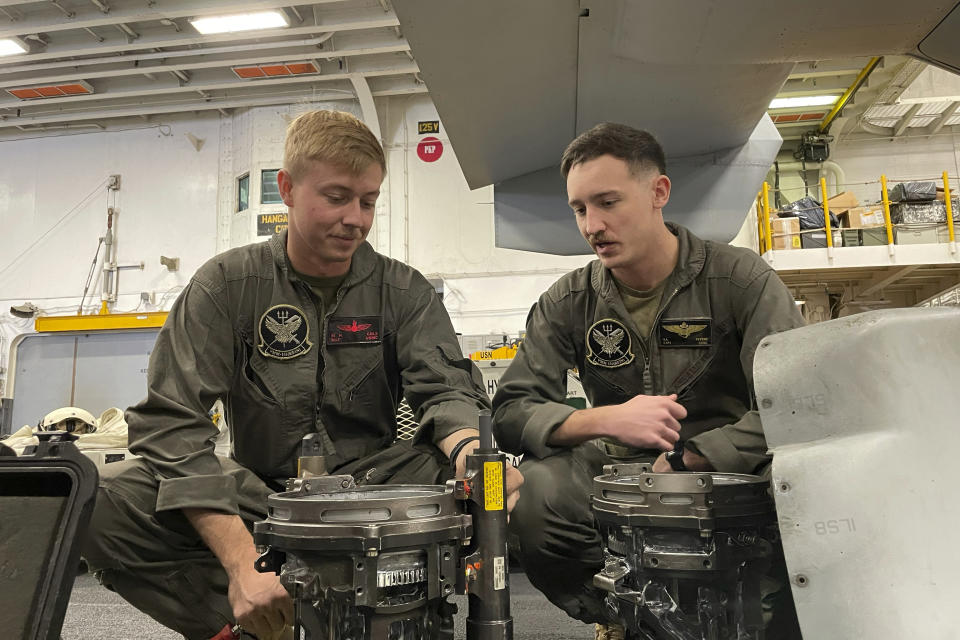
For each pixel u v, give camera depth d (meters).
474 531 0.95
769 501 1.05
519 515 1.56
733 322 1.62
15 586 0.80
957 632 0.73
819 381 0.92
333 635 0.86
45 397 7.92
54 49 8.41
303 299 1.60
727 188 2.95
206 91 9.39
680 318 1.64
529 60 2.17
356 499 0.89
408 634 0.89
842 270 7.96
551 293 1.83
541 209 3.09
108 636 2.39
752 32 1.93
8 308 9.54
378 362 1.63
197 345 1.48
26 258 9.66
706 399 1.66
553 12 1.92
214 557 1.39
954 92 9.27
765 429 0.95
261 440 1.58
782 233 7.62
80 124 9.84
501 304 8.68
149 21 8.12
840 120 9.46
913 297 9.55
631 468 1.28
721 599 1.04
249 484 1.49
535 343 1.77
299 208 1.43
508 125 2.61
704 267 1.64
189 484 1.26
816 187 9.67
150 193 9.59
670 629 1.03
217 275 1.56
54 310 9.42
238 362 1.58
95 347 7.97
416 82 9.09
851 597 0.79
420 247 8.94
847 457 0.85
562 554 1.56
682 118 2.61
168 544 1.35
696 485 1.01
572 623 2.49
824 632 0.79
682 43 2.03
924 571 0.77
